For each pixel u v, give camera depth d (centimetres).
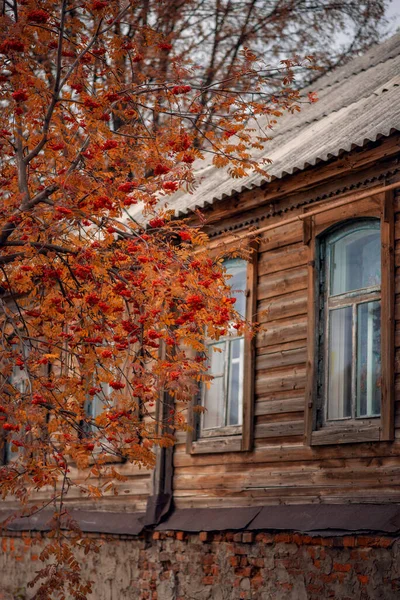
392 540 1020
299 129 1545
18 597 1689
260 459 1265
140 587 1408
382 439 1079
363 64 1742
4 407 911
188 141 968
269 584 1180
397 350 1085
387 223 1119
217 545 1277
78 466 958
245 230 1362
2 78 964
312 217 1241
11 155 1084
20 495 955
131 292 946
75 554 1567
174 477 1412
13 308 1650
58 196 1019
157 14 2355
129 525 1440
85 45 1035
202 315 931
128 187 929
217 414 1374
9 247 1052
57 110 1052
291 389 1239
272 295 1296
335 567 1088
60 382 963
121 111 1012
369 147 1145
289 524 1152
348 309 1187
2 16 936
